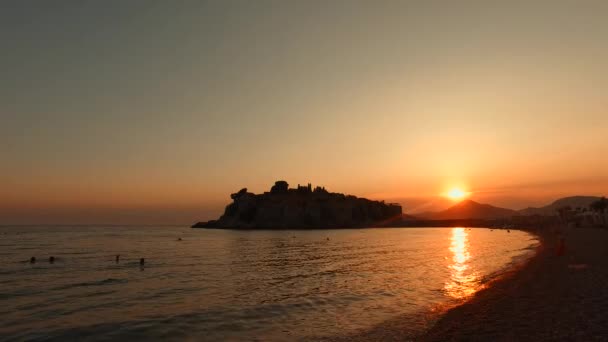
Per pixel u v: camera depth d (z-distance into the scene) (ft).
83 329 60.85
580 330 46.06
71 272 138.00
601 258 119.65
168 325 62.18
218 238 445.37
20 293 94.79
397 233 613.52
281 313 68.69
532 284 82.23
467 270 126.52
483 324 52.60
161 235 524.93
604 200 533.96
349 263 162.91
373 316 63.93
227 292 92.89
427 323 57.21
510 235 453.58
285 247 285.02
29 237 433.48
